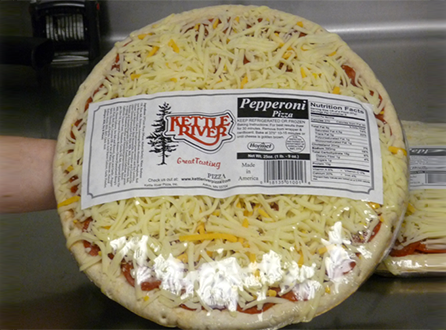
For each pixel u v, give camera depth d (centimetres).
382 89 92
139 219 78
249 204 79
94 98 91
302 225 78
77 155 86
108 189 80
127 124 84
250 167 80
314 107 84
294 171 80
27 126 159
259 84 86
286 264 75
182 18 100
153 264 77
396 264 108
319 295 75
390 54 172
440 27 174
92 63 171
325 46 95
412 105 158
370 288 117
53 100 165
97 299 118
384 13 174
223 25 97
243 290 75
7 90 165
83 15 162
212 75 88
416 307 113
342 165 81
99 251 80
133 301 77
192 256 76
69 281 124
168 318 75
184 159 80
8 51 156
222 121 83
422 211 108
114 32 175
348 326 110
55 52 169
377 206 81
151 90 87
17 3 165
